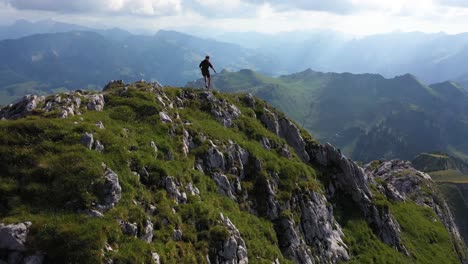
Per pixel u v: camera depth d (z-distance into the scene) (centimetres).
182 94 5225
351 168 6331
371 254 5162
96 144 3023
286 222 4319
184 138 4141
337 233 5147
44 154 2755
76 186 2569
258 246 3591
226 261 3070
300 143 6303
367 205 6072
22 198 2477
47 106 3619
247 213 4038
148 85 4844
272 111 6531
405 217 7600
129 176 2938
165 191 3158
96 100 3969
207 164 4122
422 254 6569
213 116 5166
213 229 3138
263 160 4866
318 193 5194
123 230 2536
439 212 10144
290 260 4047
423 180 11700
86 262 2173
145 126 3825
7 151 2716
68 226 2302
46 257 2192
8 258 2150
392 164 13725
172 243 2755
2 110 3700
